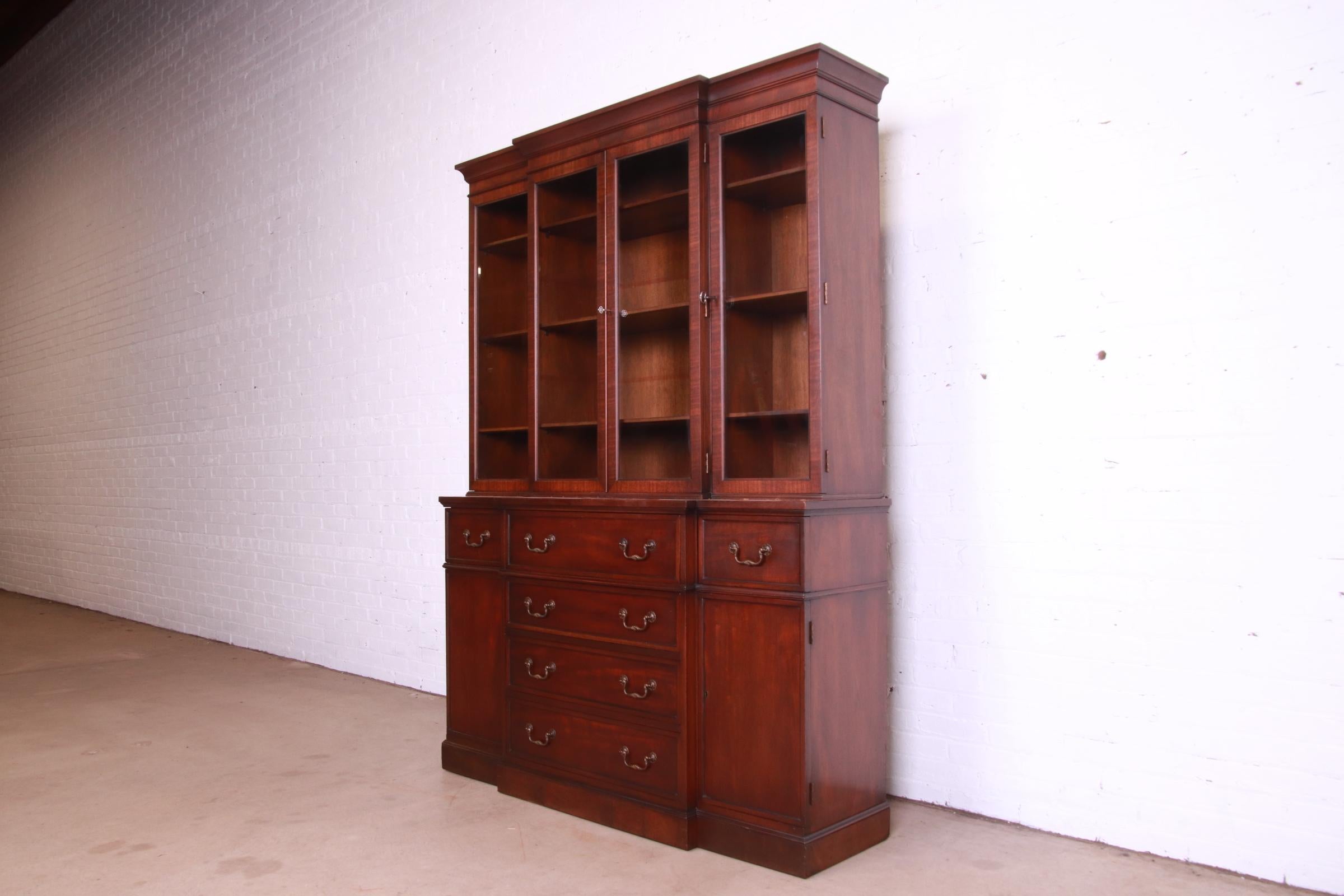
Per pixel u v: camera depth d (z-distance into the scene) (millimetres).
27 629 6625
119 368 7203
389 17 4949
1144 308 2607
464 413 4488
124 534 7160
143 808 3074
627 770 2863
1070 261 2736
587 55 4043
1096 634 2682
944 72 2979
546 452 3281
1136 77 2627
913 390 3043
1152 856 2578
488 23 4465
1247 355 2445
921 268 3027
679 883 2494
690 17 3678
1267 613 2410
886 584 2826
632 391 3043
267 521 5703
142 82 6902
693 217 2838
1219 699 2480
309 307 5414
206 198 6270
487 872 2576
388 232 4914
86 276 7625
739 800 2643
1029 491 2805
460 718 3447
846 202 2715
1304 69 2371
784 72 2666
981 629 2895
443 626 4586
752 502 2592
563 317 3254
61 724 4098
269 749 3715
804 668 2508
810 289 2615
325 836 2838
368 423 5008
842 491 2664
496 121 4406
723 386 2779
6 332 8898
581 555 2992
